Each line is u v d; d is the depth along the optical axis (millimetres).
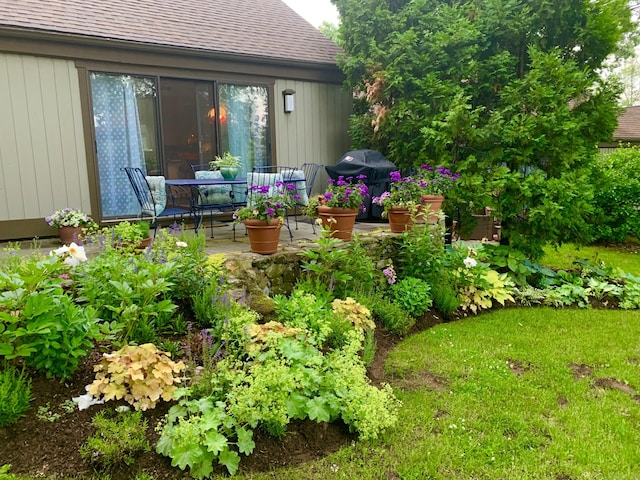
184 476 2055
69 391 2365
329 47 8203
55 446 2068
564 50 7004
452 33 7012
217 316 2967
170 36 6242
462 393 3043
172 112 6359
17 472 1950
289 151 7438
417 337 4098
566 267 7164
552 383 3248
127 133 6031
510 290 5477
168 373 2352
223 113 6766
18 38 5098
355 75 7535
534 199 6332
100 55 5637
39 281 2439
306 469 2205
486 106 7301
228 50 6523
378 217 6641
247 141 7035
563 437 2578
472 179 6324
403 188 5367
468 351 3762
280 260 4098
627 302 5312
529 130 6176
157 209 5051
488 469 2287
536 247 6602
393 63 7062
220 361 2521
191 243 3713
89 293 2787
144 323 2773
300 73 7367
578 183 6258
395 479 2188
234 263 3770
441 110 6898
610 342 4105
